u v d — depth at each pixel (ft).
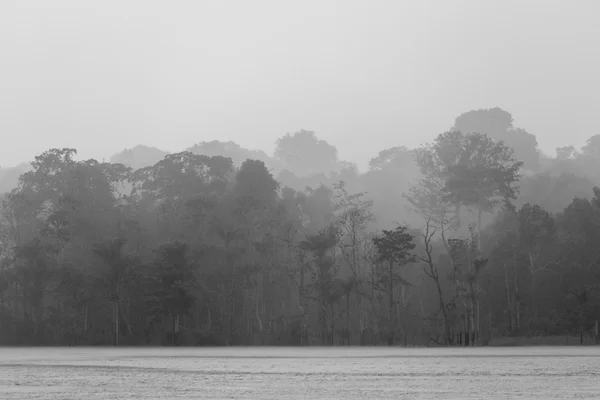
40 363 191.93
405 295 448.24
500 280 429.79
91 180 477.36
